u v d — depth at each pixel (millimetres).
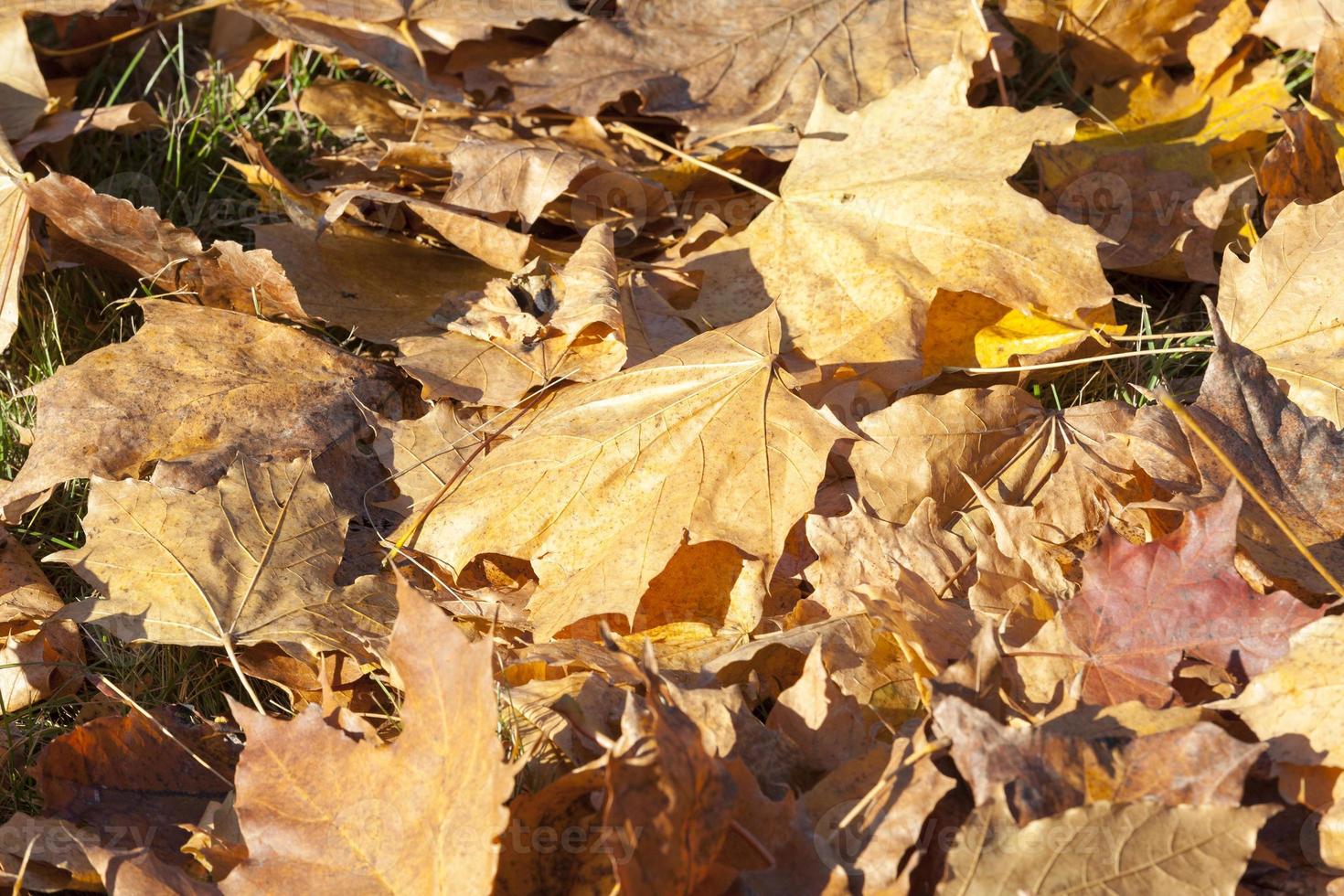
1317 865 1526
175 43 1860
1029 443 1643
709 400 1636
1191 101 1803
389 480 1668
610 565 1615
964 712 1524
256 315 1714
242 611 1610
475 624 1620
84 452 1651
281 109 1809
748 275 1714
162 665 1617
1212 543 1567
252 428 1666
